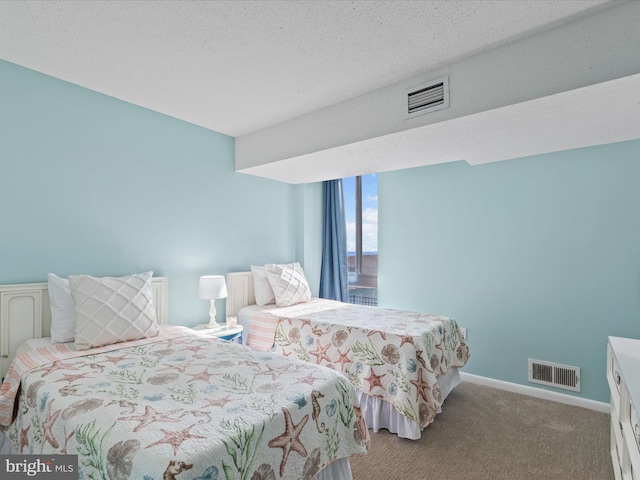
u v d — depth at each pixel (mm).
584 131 2291
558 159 2922
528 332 3045
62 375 1635
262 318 3146
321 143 2799
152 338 2301
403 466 2012
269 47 1975
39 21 1774
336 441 1571
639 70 1564
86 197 2539
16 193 2232
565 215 2885
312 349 2756
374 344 2479
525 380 3049
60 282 2256
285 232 4270
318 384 1595
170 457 1021
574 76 1720
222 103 2746
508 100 1905
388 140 2512
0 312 2129
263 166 3338
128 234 2773
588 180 2791
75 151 2484
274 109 2842
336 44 1932
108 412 1272
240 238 3686
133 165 2803
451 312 3471
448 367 2812
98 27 1819
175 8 1658
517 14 1668
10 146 2211
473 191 3352
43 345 2100
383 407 2420
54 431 1300
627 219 2639
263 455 1229
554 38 1776
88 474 1136
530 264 3043
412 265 3723
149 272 2588
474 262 3336
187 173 3180
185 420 1231
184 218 3162
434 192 3586
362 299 4562
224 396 1438
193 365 1796
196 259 3258
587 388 2773
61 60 2158
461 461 2061
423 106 2234
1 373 2125
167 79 2375
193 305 3230
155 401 1374
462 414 2664
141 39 1920
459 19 1707
